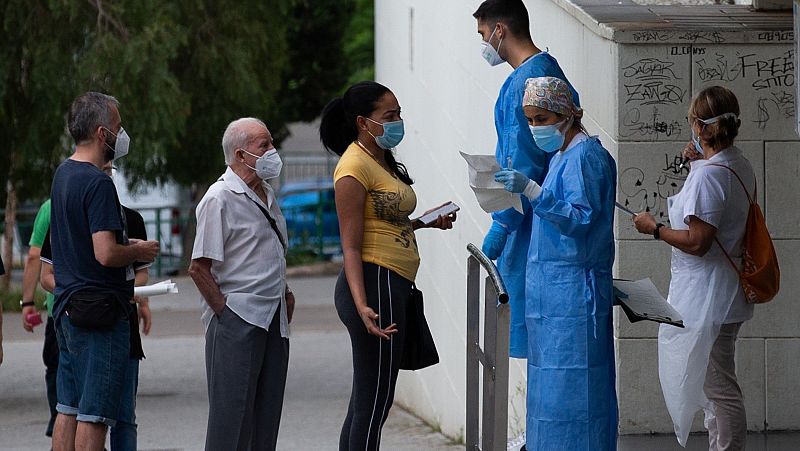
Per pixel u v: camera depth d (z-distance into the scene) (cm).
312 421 3175
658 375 1820
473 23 2658
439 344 3195
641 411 1841
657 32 1805
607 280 1472
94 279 1767
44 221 2444
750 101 1838
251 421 1762
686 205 1551
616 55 1812
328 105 1638
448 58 2970
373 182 1575
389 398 1603
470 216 2722
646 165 1823
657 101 1816
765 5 1980
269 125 7112
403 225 1603
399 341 1588
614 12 1973
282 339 1797
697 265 1580
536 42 2331
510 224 1711
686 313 1580
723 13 1966
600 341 1462
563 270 1460
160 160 4750
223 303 1742
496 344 1338
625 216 1830
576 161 1455
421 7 3372
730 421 1603
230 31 5216
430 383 3331
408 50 3619
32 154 4334
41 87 4166
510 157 1697
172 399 3588
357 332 1585
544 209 1434
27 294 2464
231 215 1744
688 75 1816
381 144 1592
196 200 6894
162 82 4266
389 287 1576
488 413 1384
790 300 1867
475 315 1550
